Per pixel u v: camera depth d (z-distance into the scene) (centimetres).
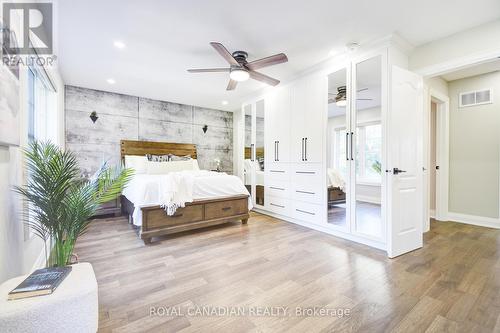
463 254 248
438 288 180
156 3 200
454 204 393
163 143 512
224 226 362
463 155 384
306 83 354
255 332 134
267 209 435
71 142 420
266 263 227
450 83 398
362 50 279
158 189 301
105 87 429
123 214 426
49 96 316
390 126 250
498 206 351
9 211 141
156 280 194
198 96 488
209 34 251
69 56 299
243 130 505
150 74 363
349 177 297
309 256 245
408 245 256
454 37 252
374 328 136
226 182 365
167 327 138
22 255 163
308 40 266
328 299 166
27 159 163
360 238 284
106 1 196
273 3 202
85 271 129
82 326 110
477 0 198
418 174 275
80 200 155
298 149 368
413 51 282
